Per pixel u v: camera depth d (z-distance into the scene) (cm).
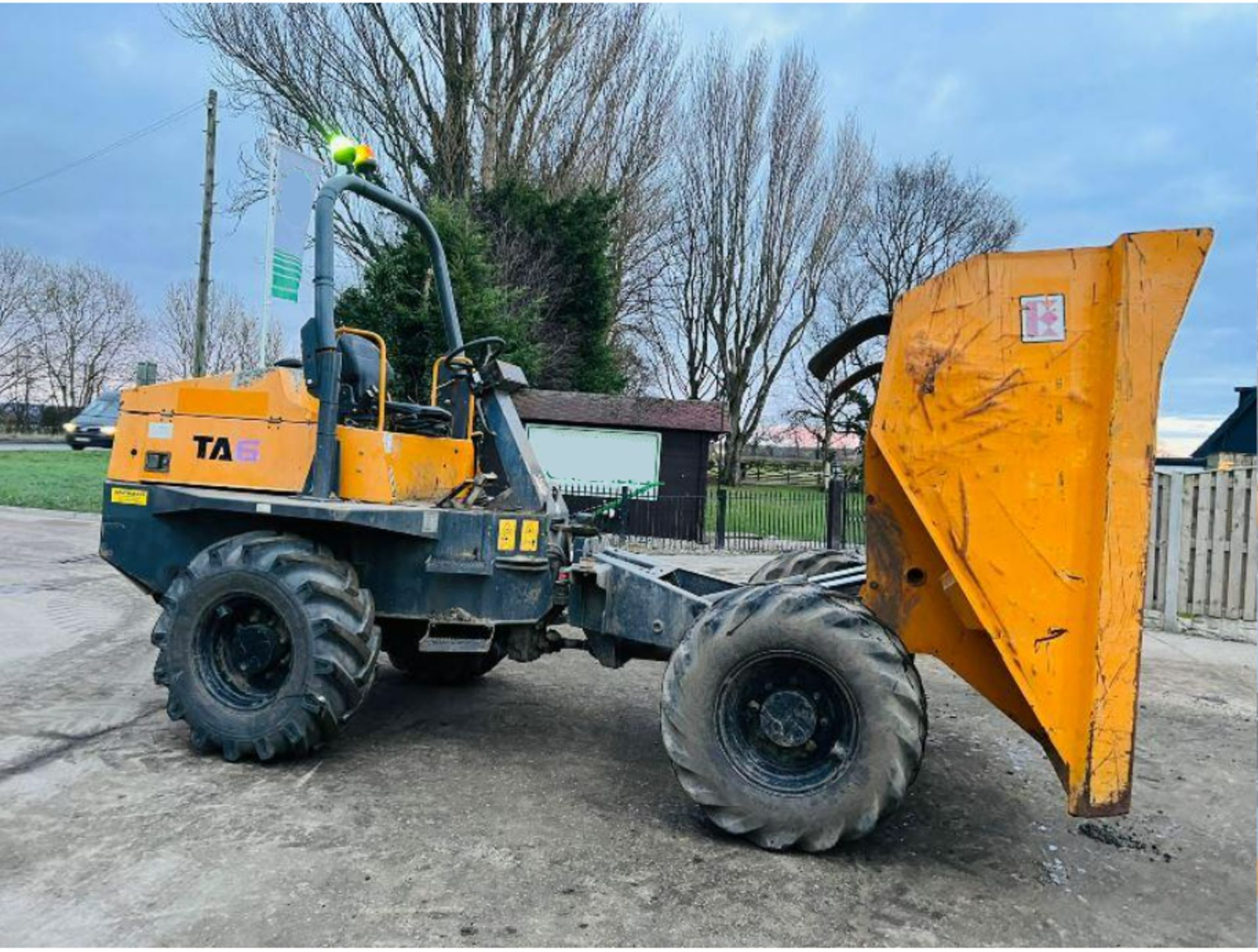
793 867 327
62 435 3959
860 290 3891
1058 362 312
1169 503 838
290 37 2075
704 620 349
